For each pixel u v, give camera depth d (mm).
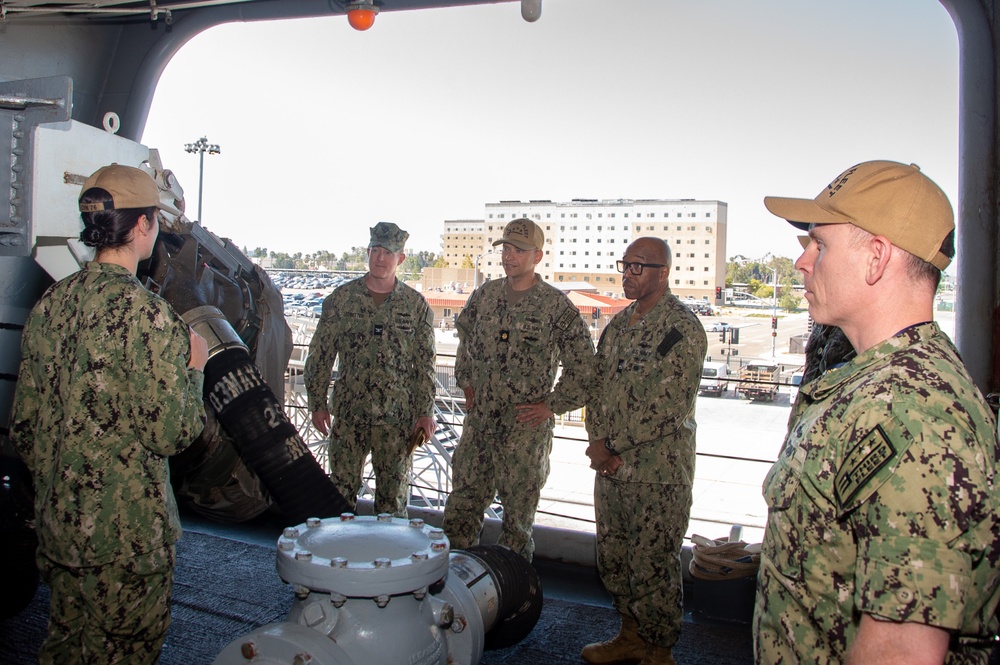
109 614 2240
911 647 1131
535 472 3941
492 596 2938
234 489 3055
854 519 1242
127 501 2236
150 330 2227
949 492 1143
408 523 2344
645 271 3279
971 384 1273
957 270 3852
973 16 3705
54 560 2246
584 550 4469
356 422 4367
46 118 2545
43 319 2348
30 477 3002
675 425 3168
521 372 3900
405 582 2031
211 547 4484
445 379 9117
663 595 3166
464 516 3996
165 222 3111
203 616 3627
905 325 1356
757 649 1467
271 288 3354
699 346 3203
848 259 1393
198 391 2387
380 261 4359
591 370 3518
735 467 10562
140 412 2225
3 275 2854
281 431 2697
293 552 2090
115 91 5352
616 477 3252
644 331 3264
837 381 1392
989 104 3707
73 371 2223
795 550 1369
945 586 1125
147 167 3066
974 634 1277
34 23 4898
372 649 2041
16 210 2594
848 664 1205
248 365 2744
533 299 3941
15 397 2418
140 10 4629
